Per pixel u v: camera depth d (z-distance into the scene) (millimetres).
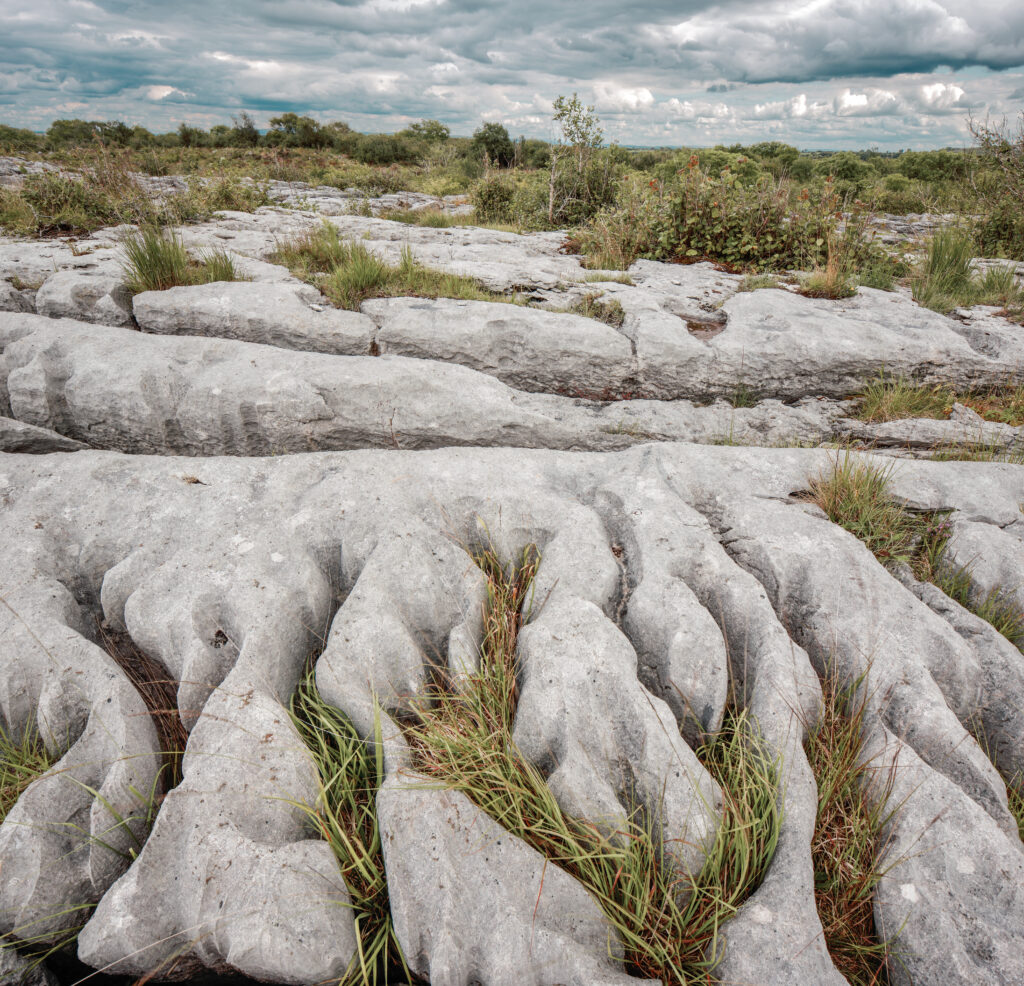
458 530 3830
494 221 14641
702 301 6863
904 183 27984
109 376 4719
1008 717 3113
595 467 4277
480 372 5297
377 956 2443
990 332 6273
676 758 2688
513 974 2207
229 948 2314
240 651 3051
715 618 3365
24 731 3043
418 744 2867
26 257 7254
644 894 2400
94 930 2348
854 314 6453
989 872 2436
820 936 2291
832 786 2771
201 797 2557
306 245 7934
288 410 4727
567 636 3041
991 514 4020
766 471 4242
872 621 3285
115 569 3414
